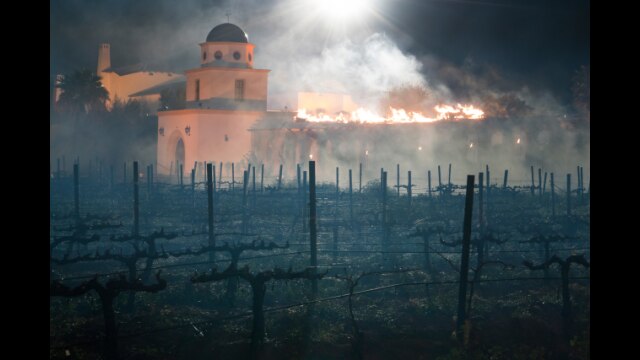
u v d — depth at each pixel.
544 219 54.16
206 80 113.50
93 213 63.91
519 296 35.03
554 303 33.31
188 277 38.28
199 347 27.38
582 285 37.25
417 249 46.66
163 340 28.03
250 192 73.75
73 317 31.08
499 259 43.22
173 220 62.75
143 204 70.06
